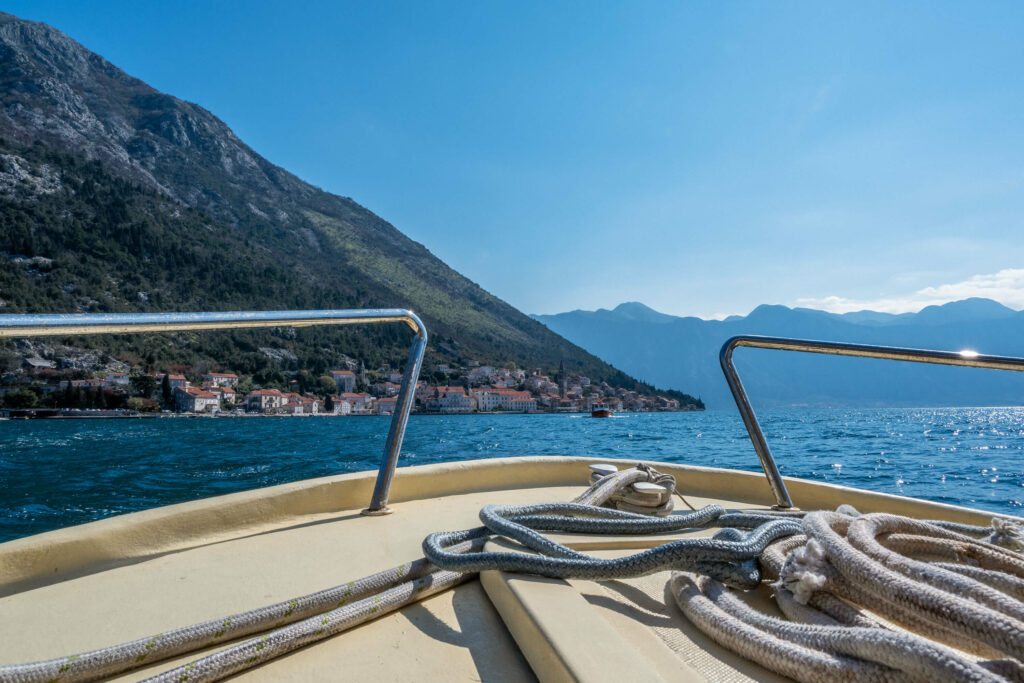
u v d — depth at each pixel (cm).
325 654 90
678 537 141
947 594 74
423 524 159
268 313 119
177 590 113
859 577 83
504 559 103
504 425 6844
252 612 92
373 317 152
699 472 218
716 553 99
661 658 78
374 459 2844
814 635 77
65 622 100
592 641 76
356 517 168
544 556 107
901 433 4206
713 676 81
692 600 97
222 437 4416
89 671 78
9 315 78
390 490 188
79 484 2027
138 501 1706
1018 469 1881
